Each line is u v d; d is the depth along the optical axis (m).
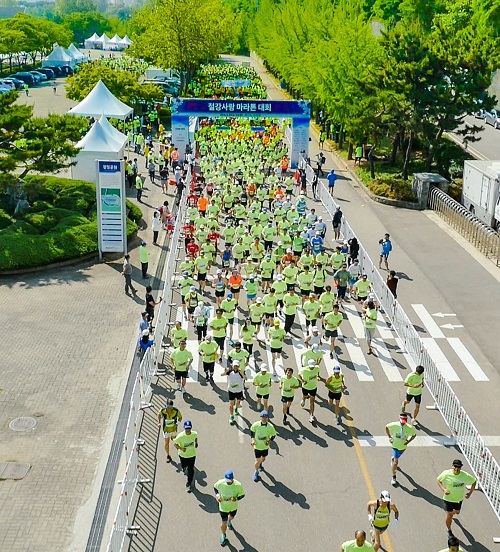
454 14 56.41
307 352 19.66
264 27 110.62
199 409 19.91
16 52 100.44
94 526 15.22
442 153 49.62
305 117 50.91
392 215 40.62
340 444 18.44
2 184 34.25
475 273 31.47
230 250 31.27
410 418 19.72
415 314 27.02
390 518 15.62
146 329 22.14
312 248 31.72
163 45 77.25
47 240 30.98
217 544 14.67
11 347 23.38
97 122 42.03
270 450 18.06
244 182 43.19
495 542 14.97
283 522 15.41
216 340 22.41
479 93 43.19
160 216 37.00
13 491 16.27
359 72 46.72
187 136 51.19
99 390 20.89
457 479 14.80
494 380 22.20
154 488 16.41
